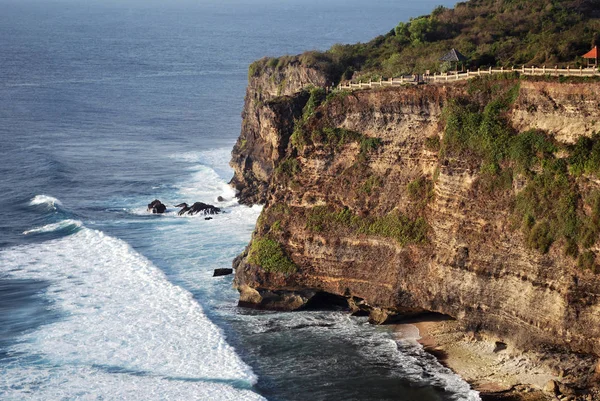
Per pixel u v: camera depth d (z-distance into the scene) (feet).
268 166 317.83
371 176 219.61
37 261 257.14
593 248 171.12
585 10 329.31
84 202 328.08
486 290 189.47
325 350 199.62
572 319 172.45
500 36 307.58
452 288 196.24
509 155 190.39
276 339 206.39
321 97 257.34
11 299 226.17
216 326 211.82
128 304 224.12
